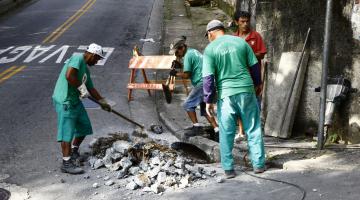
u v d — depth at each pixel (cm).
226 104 595
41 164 710
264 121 853
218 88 604
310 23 761
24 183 643
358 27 667
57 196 595
